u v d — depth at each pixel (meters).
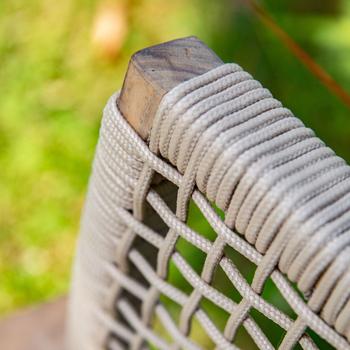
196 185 0.49
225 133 0.47
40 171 1.20
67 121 1.25
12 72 1.30
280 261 0.47
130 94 0.50
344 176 0.47
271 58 1.21
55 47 1.34
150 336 0.63
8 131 1.24
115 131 0.51
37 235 1.14
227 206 0.48
